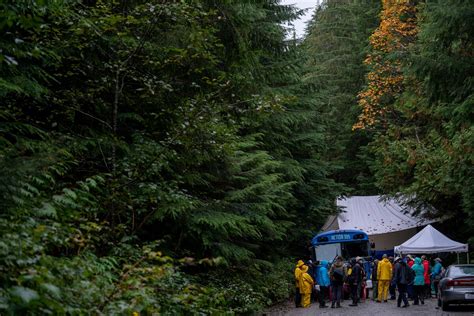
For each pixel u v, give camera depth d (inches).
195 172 541.3
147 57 415.8
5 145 338.0
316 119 1186.0
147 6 399.5
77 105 406.0
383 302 951.0
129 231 429.1
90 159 445.1
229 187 671.8
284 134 1048.8
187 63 450.9
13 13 241.9
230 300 555.5
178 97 456.4
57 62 379.9
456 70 672.4
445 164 1085.8
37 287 200.1
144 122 462.3
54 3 307.9
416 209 1422.2
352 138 1909.4
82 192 332.2
